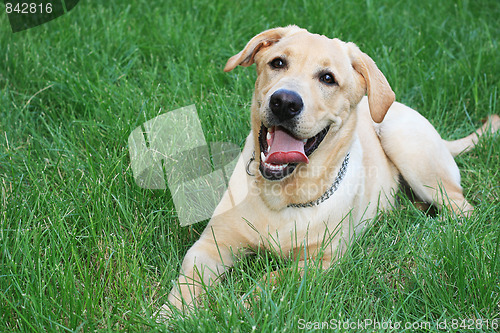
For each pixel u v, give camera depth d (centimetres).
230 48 547
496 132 459
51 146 414
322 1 632
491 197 415
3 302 281
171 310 283
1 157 395
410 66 545
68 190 364
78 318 277
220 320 281
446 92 513
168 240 347
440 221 369
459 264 309
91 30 554
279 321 271
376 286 324
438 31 608
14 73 497
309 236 345
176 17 586
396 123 425
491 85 526
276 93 303
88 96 466
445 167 425
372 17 612
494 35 614
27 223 321
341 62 332
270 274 314
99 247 326
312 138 329
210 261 334
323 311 276
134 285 302
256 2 630
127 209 351
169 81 496
